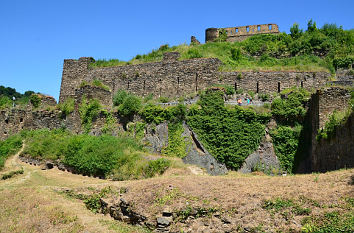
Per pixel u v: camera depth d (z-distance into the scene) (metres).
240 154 27.17
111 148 27.23
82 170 27.38
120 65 40.19
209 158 27.22
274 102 28.19
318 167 23.94
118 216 18.80
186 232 15.73
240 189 17.70
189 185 18.92
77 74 41.19
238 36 48.31
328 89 24.48
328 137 22.28
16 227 18.06
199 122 28.11
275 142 27.33
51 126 34.44
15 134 34.56
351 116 19.22
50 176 27.03
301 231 13.41
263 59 40.91
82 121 33.38
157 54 42.28
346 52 38.84
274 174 26.55
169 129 28.64
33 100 36.38
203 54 39.41
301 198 15.35
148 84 36.69
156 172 24.36
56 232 17.34
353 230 12.54
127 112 30.83
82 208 20.75
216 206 16.36
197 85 34.25
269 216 14.88
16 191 23.25
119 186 21.02
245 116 27.92
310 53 40.59
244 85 32.59
